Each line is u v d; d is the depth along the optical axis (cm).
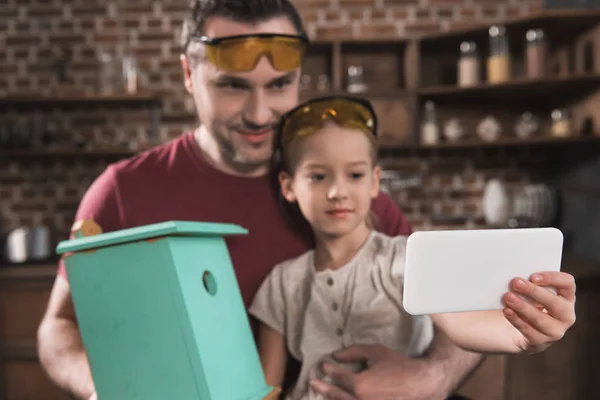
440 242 65
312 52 323
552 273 68
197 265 74
